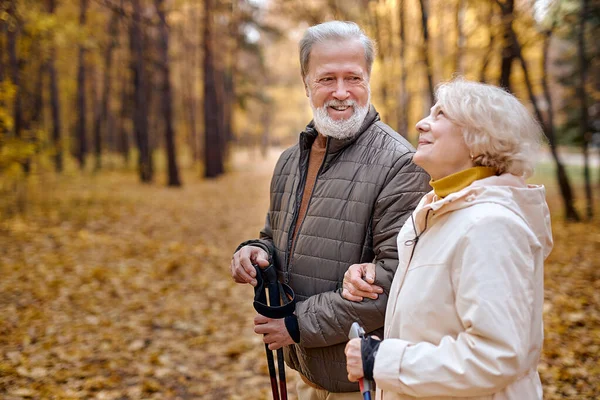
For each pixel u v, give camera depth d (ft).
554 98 45.57
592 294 17.87
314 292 6.23
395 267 5.65
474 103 4.38
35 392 11.06
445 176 4.65
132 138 100.68
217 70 77.61
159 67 57.11
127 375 12.51
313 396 6.80
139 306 17.33
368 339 4.53
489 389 3.92
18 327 14.46
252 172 83.46
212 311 17.44
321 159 6.66
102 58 64.23
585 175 34.22
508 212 4.09
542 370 12.34
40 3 28.91
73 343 13.96
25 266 20.16
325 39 6.21
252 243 6.95
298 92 117.29
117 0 47.09
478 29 29.40
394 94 35.40
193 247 26.18
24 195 29.96
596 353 13.03
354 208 6.06
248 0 62.64
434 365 4.06
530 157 4.39
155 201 41.29
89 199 37.04
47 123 67.67
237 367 13.42
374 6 34.22
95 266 21.16
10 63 26.76
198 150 99.25
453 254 4.19
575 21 28.40
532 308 4.14
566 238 27.71
